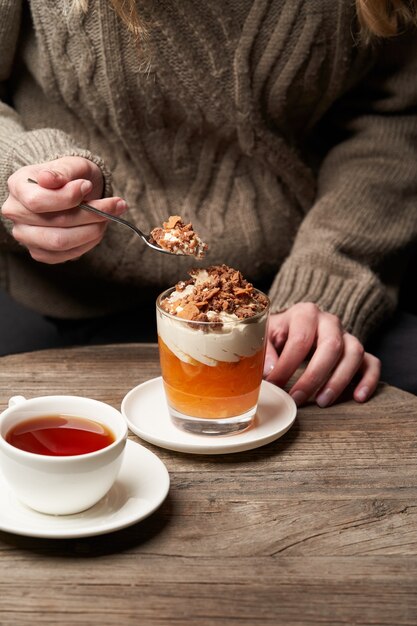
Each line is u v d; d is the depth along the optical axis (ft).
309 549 2.79
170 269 4.33
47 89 4.09
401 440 3.24
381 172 4.26
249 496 2.97
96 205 3.40
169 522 2.86
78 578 2.67
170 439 3.15
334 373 3.46
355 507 2.94
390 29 3.89
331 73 4.13
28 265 4.41
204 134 4.15
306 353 3.51
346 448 3.19
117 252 4.26
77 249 3.55
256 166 4.28
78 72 3.95
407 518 2.90
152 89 3.96
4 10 3.90
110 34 3.83
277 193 4.34
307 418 3.35
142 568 2.70
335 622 2.59
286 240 4.42
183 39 3.86
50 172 3.32
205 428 3.18
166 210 4.24
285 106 4.17
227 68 3.97
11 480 2.77
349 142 4.40
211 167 4.24
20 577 2.66
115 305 4.50
